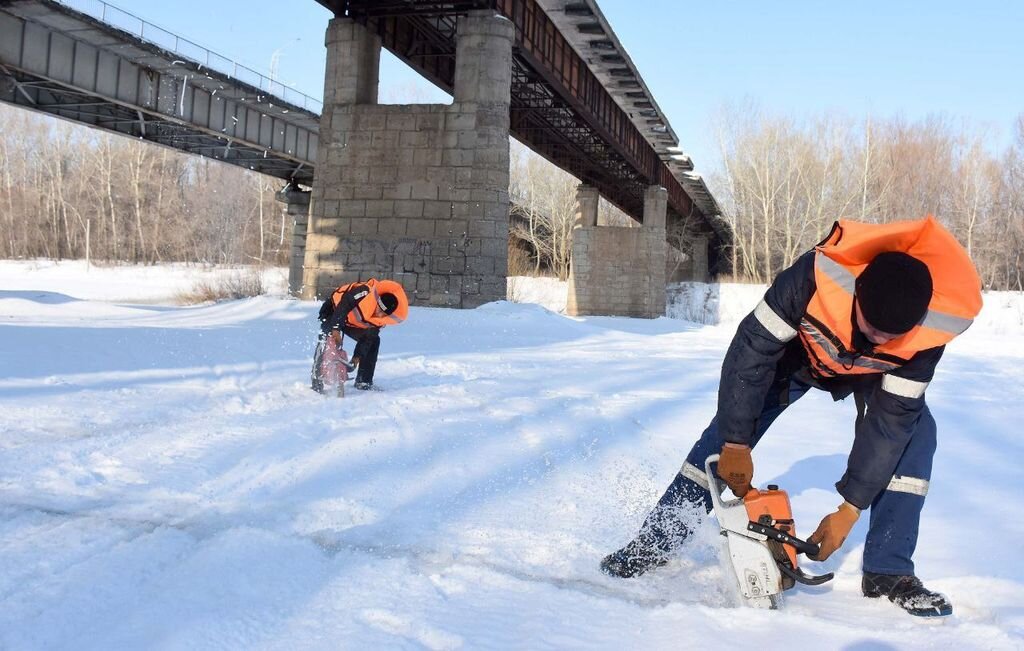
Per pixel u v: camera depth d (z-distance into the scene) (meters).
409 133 24.94
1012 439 6.80
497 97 24.66
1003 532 3.90
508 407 7.62
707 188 58.94
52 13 26.27
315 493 4.23
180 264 76.44
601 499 4.32
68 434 5.55
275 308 20.44
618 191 54.94
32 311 19.83
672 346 18.86
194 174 92.25
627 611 2.84
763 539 2.93
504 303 23.30
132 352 10.70
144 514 3.75
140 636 2.44
